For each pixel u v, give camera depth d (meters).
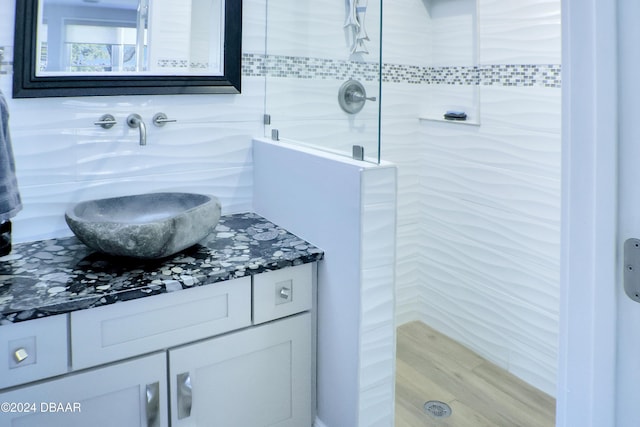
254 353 1.60
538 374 2.29
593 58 0.57
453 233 2.67
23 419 1.26
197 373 1.50
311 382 1.76
